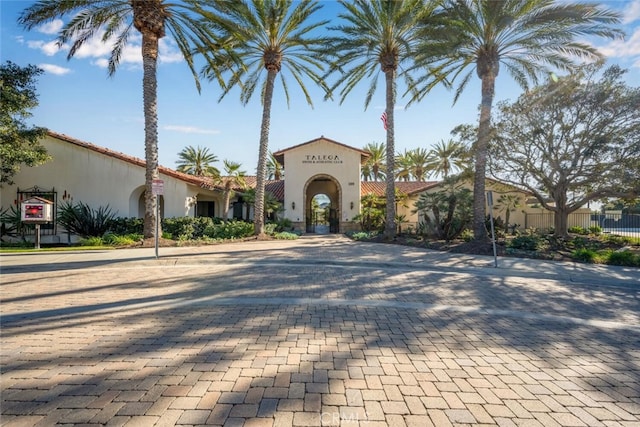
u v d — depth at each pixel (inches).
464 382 130.3
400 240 690.8
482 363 147.6
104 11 530.9
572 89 594.9
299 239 773.3
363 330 185.9
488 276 361.1
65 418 103.3
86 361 143.5
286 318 205.2
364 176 1930.4
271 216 1117.1
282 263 419.5
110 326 188.1
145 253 483.2
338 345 164.2
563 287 315.0
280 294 266.4
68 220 673.6
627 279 348.8
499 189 841.5
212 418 103.9
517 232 799.1
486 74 593.0
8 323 192.4
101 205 757.9
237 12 627.5
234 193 986.7
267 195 974.4
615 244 622.5
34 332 178.4
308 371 136.3
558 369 143.5
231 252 503.8
